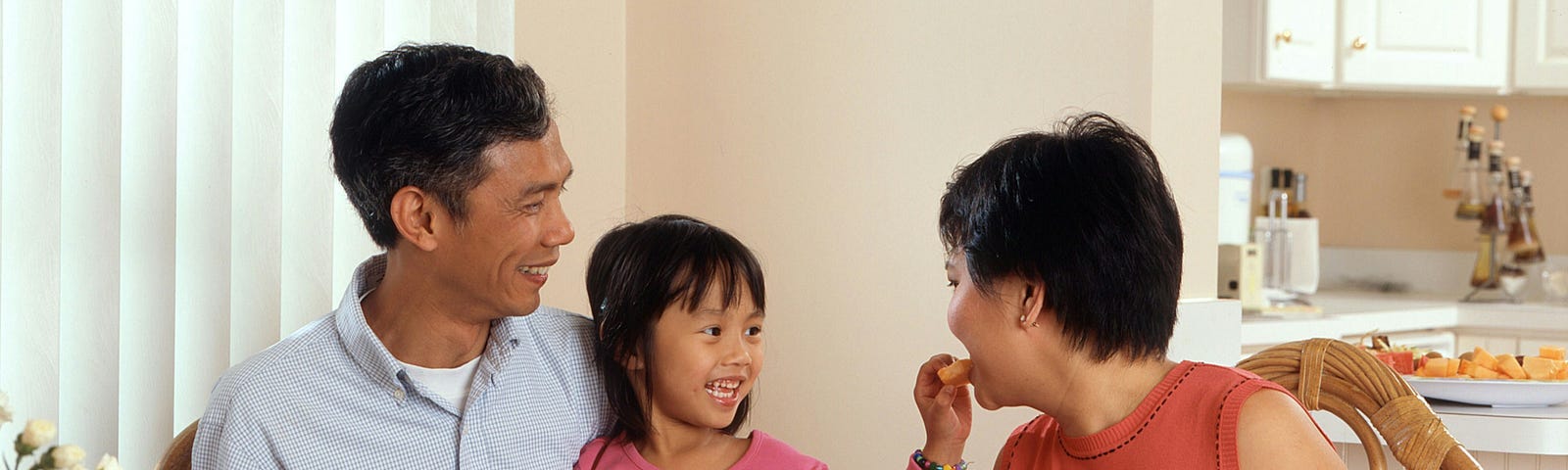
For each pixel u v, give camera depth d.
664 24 2.42
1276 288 3.68
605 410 1.52
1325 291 4.31
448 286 1.34
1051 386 1.24
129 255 1.74
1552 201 4.03
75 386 1.71
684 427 1.50
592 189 2.41
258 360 1.35
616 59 2.45
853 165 2.19
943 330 2.09
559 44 2.34
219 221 1.81
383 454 1.35
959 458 1.48
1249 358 1.52
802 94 2.25
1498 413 1.92
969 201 1.24
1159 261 1.19
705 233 1.50
